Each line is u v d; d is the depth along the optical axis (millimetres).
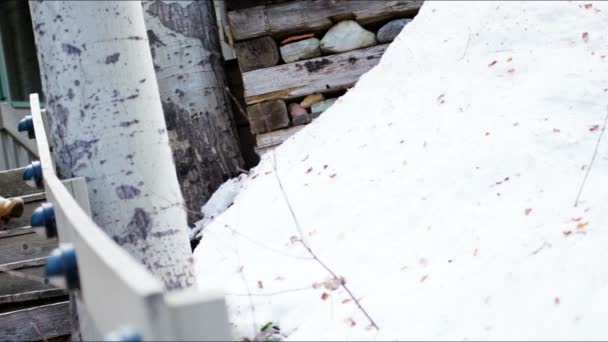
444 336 3344
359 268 4207
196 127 6777
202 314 2061
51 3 3432
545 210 4387
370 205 4805
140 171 3469
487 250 4062
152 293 1883
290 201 5148
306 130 6137
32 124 4957
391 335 3432
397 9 6816
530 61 5875
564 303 3447
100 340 2422
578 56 5844
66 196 2994
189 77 6797
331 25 6840
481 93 5641
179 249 3566
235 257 4727
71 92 3428
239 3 7086
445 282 3785
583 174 4703
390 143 5414
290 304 3955
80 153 3439
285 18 6801
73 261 2703
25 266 4816
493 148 5000
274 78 6758
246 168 7285
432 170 4945
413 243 4320
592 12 6297
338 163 5414
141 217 3463
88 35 3404
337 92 6801
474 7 6617
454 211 4520
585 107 5297
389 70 6363
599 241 3992
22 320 4508
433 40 6426
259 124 6738
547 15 6348
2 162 9031
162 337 1882
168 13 6789
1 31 9227
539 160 4852
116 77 3438
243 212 5258
